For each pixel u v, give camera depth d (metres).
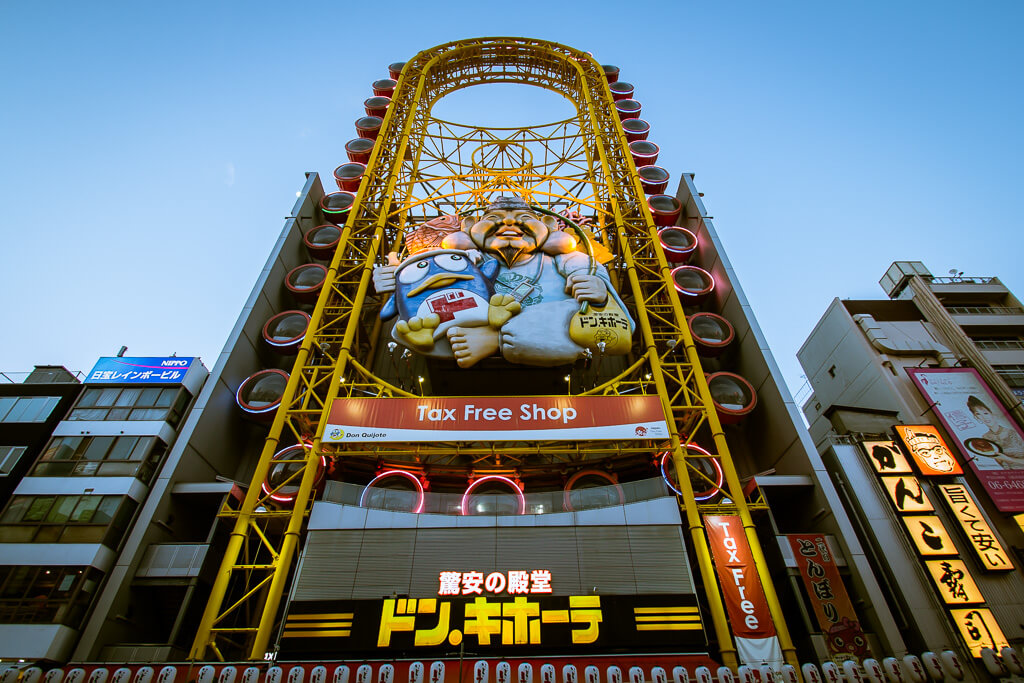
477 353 35.47
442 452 31.67
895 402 42.38
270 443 32.38
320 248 46.78
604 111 57.78
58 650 25.55
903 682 23.83
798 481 33.25
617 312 37.50
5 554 28.50
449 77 61.94
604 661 24.00
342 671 22.78
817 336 52.19
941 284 52.56
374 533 28.48
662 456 33.44
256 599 32.91
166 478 31.81
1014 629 27.77
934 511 31.59
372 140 55.59
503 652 25.14
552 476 35.19
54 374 42.44
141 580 28.89
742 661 25.12
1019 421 40.09
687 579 26.88
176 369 37.56
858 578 29.11
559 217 43.88
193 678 23.27
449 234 43.66
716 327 41.97
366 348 42.16
